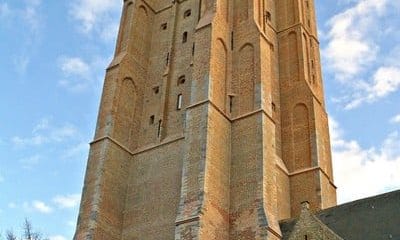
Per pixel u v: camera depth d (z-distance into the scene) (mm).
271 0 48312
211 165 32219
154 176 36406
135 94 41500
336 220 30938
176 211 33625
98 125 38781
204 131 33125
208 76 35719
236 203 32156
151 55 44312
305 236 27328
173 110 39250
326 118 44531
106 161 36500
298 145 40594
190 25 43250
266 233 29734
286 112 42531
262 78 36594
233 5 42156
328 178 39906
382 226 28562
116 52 43188
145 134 39688
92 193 35188
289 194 38562
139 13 45562
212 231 30203
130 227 35188
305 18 48219
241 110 35969
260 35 38688
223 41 39031
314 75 45625
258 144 33469
